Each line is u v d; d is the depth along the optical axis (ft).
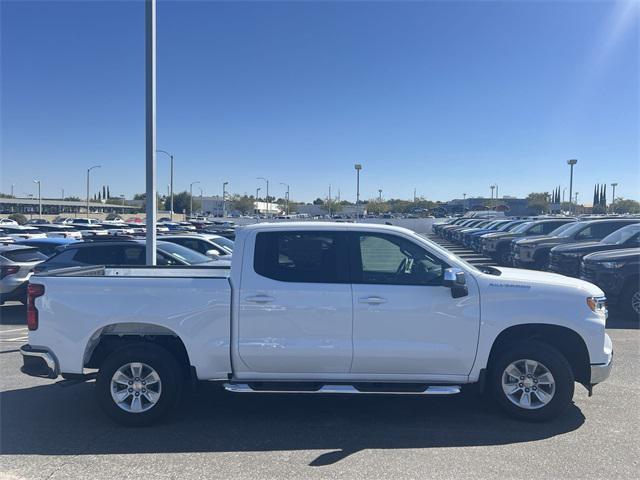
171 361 17.13
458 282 16.55
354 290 16.79
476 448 15.29
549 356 16.78
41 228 114.01
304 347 16.71
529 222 74.84
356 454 14.96
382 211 364.38
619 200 316.40
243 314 16.83
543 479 13.42
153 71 33.94
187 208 354.74
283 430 16.78
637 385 21.06
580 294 17.01
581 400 19.34
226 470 14.01
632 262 34.19
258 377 17.06
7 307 43.91
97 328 16.92
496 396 17.16
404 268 17.29
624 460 14.48
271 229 17.47
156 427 17.08
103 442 15.92
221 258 41.75
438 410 18.52
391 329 16.72
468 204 369.91
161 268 20.74
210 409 18.78
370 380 17.04
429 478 13.48
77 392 20.86
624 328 32.17
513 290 16.88
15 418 17.98
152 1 33.55
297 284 16.88
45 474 13.85
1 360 26.02
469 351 16.78
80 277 17.21
